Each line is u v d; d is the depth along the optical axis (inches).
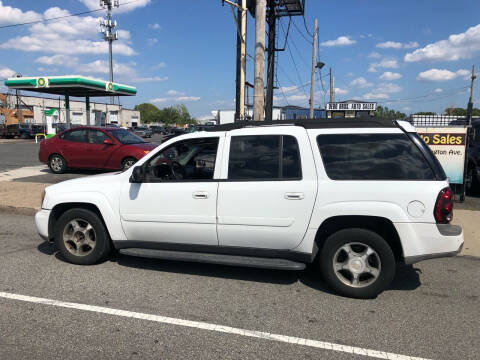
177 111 4933.6
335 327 142.1
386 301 164.9
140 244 193.3
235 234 175.2
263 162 173.6
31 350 125.2
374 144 164.4
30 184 434.6
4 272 193.9
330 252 166.6
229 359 121.3
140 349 126.4
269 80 855.7
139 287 177.0
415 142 161.6
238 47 631.2
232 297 167.5
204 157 189.3
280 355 123.9
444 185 157.2
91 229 201.2
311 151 167.8
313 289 177.0
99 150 488.7
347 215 161.0
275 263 171.0
